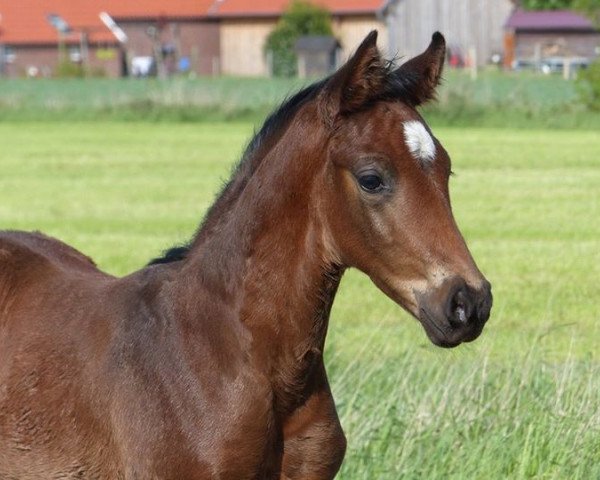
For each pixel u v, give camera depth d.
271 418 7.32
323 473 7.58
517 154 43.25
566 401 11.08
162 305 7.71
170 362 7.49
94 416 7.75
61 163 42.94
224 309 7.44
